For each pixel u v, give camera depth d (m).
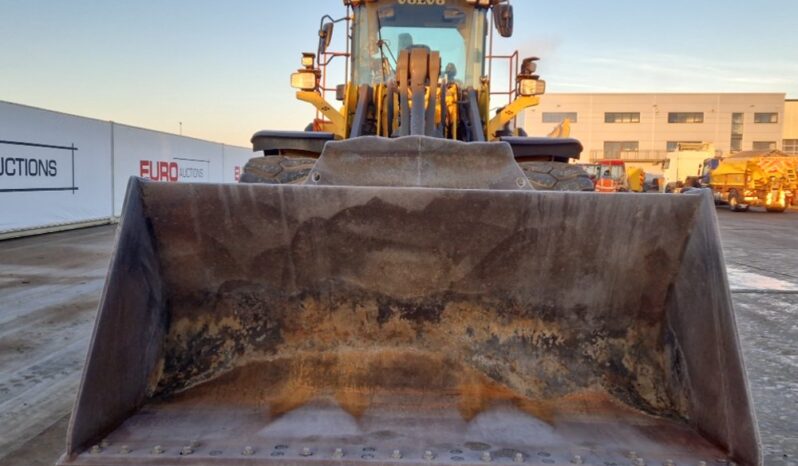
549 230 2.36
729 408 1.98
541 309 2.45
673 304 2.34
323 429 2.07
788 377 4.25
